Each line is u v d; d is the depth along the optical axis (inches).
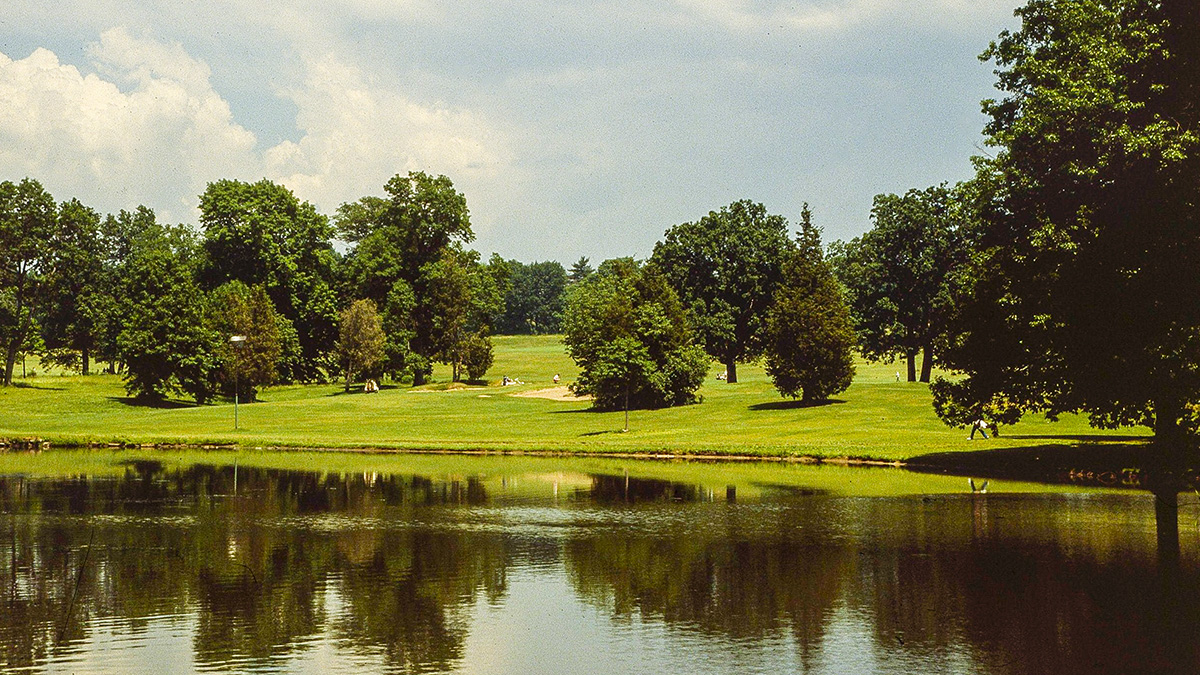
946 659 663.8
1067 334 1269.7
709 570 935.0
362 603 816.3
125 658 671.8
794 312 2888.8
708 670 647.1
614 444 2197.3
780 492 1476.4
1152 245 1143.0
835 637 714.2
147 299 3543.3
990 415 1615.4
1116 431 2078.0
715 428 2512.3
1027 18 1499.8
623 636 722.8
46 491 1526.8
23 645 701.3
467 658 673.6
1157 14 1240.8
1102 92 1187.9
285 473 1791.3
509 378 4665.4
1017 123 1326.3
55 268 4092.0
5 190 3991.1
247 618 772.6
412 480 1672.0
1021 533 1103.0
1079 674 631.2
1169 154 1080.8
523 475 1748.3
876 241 3614.7
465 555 1013.8
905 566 941.2
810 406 2829.7
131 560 987.9
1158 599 807.7
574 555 1008.2
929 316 3580.2
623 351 2600.9
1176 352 1211.2
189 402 3676.2
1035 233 1288.1
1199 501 1316.4
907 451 1904.5
